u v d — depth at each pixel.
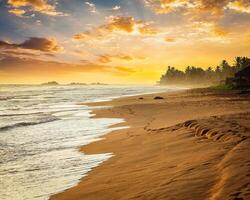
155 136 14.66
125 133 17.53
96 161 11.30
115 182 8.09
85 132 19.48
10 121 26.94
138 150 12.10
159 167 8.72
